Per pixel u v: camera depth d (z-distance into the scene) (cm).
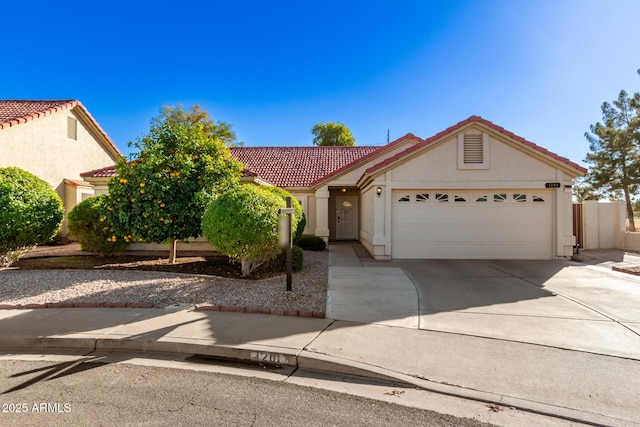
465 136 1148
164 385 383
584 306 639
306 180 1870
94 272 854
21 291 704
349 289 758
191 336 495
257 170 2000
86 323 546
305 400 353
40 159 1538
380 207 1169
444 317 581
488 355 440
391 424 312
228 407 338
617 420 316
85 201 1103
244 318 574
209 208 819
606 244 1442
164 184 922
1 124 1360
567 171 1128
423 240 1177
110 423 308
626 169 2402
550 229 1155
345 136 4334
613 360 427
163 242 966
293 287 751
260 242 779
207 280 786
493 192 1162
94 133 1877
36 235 955
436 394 365
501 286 789
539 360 427
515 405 340
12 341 492
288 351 445
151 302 650
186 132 1008
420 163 1160
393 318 577
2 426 301
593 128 2517
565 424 313
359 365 413
